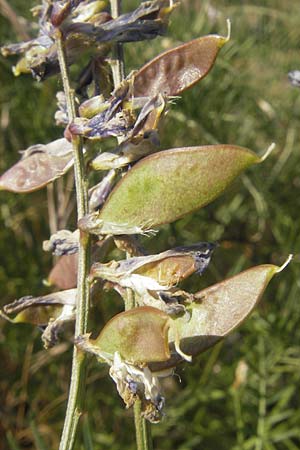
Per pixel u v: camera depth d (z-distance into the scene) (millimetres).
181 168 142
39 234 355
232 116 366
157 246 345
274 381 329
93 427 324
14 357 337
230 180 142
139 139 153
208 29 385
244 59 395
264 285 151
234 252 364
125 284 149
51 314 167
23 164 167
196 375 335
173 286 148
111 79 167
